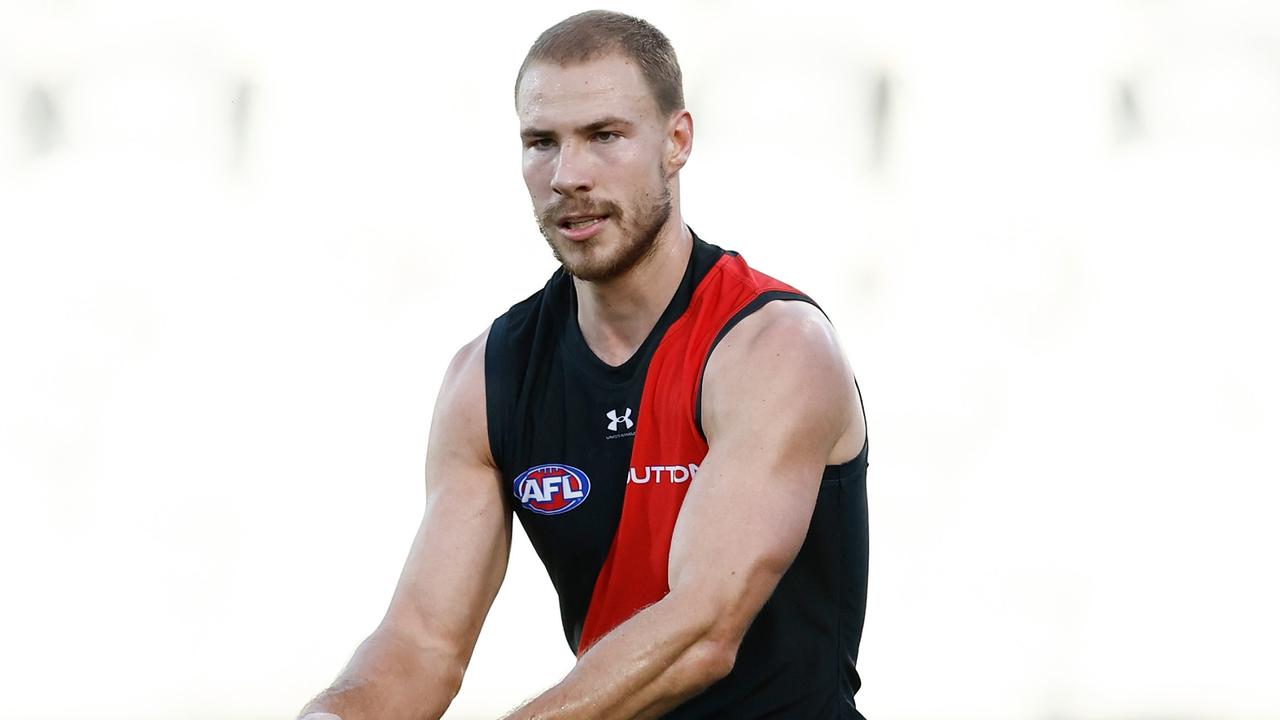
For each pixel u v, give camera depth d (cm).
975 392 2200
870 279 2216
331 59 2212
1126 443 2181
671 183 774
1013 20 2227
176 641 2145
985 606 2156
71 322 2184
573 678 677
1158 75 2220
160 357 2181
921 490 2189
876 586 2167
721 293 772
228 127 2209
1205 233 2203
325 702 749
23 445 2158
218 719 2138
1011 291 2206
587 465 780
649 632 679
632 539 768
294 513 2169
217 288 2194
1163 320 2195
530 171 757
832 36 2222
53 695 2119
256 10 2217
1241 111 2214
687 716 780
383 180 2209
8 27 2205
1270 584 2142
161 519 2156
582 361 788
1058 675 2145
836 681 794
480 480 817
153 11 2219
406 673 779
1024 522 2170
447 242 2206
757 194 2216
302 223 2205
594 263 748
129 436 2166
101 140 2208
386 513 2183
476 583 805
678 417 756
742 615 696
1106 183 2214
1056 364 2202
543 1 2219
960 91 2220
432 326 2200
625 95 739
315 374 2188
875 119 2220
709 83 2219
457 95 2214
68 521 2152
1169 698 2123
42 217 2194
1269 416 2181
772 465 717
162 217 2198
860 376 2203
